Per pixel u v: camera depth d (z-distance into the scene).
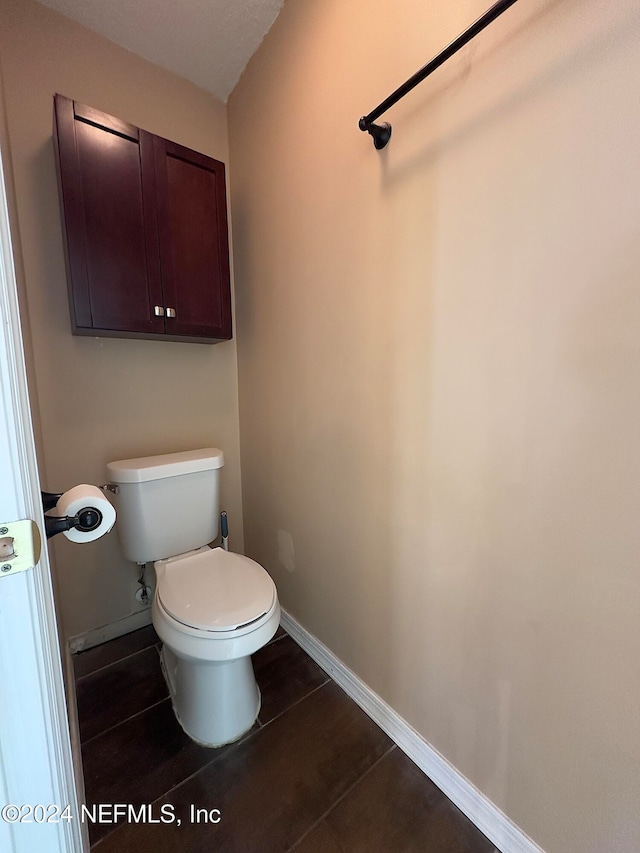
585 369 0.68
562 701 0.77
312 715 1.27
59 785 0.55
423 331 0.96
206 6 1.29
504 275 0.78
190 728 1.18
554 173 0.69
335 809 0.99
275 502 1.69
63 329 1.40
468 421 0.88
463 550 0.93
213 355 1.80
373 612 1.22
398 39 0.94
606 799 0.72
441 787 1.04
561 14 0.65
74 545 1.50
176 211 1.41
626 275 0.62
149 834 0.93
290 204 1.38
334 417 1.29
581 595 0.73
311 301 1.33
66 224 1.19
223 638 1.02
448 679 1.00
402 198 0.98
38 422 1.26
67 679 1.24
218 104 1.68
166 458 1.50
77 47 1.34
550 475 0.75
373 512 1.18
